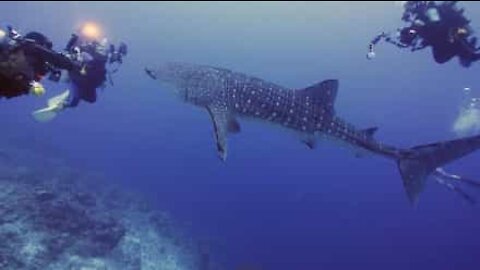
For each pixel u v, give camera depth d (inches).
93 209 682.8
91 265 527.8
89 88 351.9
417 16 324.2
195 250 776.3
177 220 989.8
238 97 312.0
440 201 2124.8
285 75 5915.4
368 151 340.5
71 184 788.6
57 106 344.2
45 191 609.3
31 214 564.4
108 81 360.2
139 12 7411.4
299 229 1727.4
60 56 195.9
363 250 1501.0
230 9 7308.1
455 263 1382.9
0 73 167.9
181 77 307.4
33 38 199.0
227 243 1083.3
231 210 1850.4
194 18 7667.3
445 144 322.0
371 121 3875.5
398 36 331.3
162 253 675.4
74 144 2160.4
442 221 1914.4
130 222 720.3
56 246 536.4
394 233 1801.2
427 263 1381.6
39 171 836.0
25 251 506.3
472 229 1812.3
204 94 299.0
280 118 323.3
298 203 2416.3
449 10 315.6
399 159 334.3
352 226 1936.5
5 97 180.4
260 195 2458.2
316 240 1544.0
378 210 2347.4
